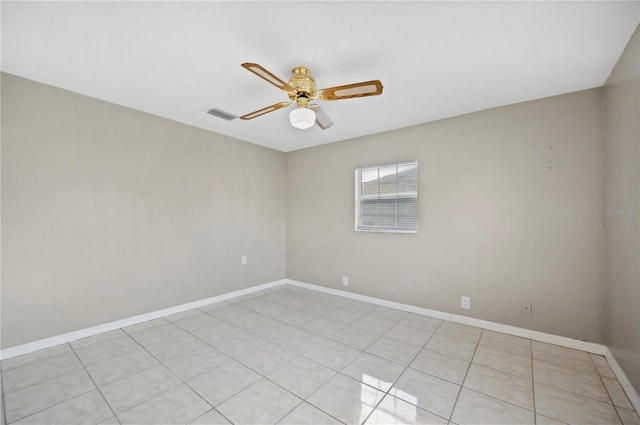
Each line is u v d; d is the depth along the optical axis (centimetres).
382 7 147
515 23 159
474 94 249
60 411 163
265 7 148
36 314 233
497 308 273
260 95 257
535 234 256
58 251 244
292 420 156
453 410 165
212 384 189
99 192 268
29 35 172
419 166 323
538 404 170
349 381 193
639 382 161
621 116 189
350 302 366
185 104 278
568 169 242
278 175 455
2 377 195
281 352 233
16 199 224
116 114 278
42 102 236
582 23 159
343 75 218
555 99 248
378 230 355
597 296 229
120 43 181
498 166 274
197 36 173
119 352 231
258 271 421
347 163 388
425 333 270
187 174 336
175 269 325
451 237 300
